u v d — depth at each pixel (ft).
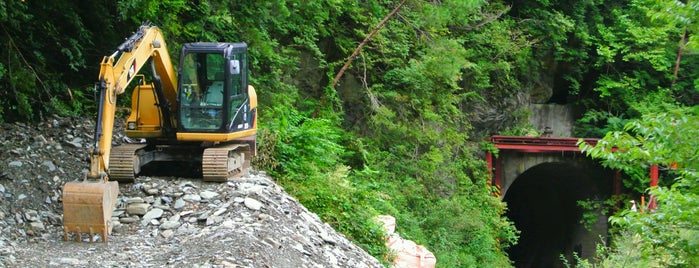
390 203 71.56
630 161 42.96
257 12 65.77
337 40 85.15
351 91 87.04
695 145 40.32
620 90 127.13
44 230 35.53
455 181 94.12
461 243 85.46
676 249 42.52
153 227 36.68
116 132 51.34
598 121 129.29
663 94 124.57
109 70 34.94
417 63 83.76
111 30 57.77
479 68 103.19
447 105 90.12
